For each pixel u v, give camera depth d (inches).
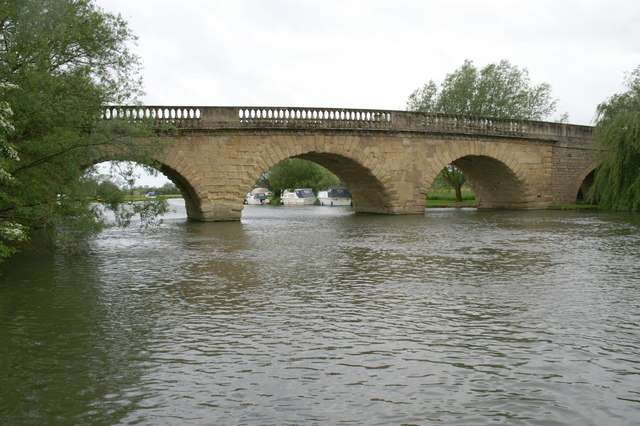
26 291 535.2
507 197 1914.4
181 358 346.9
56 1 730.2
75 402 286.2
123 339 385.1
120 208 817.5
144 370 328.2
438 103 2397.9
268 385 305.3
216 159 1347.2
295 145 1428.4
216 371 325.4
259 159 1389.0
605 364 334.0
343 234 1055.6
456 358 343.9
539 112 2389.3
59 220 690.2
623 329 401.4
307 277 597.9
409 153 1590.8
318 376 317.1
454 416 269.1
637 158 1569.9
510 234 1029.8
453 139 1647.4
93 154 755.4
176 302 486.9
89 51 790.5
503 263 685.3
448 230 1120.2
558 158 1862.7
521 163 1784.0
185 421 265.6
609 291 522.6
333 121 1466.5
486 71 2354.8
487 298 495.5
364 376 316.8
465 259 718.5
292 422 263.7
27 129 688.4
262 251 808.3
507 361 339.0
